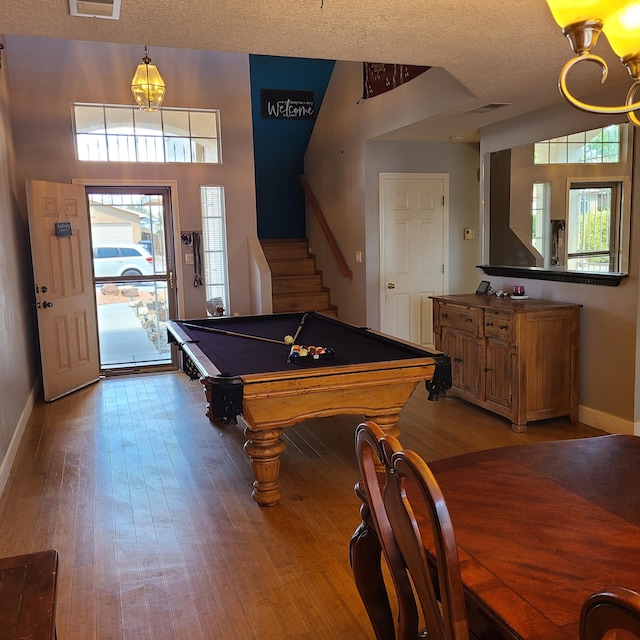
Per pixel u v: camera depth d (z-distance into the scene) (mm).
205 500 3281
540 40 2910
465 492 1649
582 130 4160
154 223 6320
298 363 3287
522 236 4844
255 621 2234
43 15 2447
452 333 4922
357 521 3008
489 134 5211
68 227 5500
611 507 1541
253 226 6500
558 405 4332
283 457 3918
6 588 1411
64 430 4496
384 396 3271
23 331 5012
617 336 4039
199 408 5027
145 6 2383
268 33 2738
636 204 3789
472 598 1180
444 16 2566
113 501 3275
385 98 5688
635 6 1573
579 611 1125
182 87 6105
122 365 6422
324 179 7590
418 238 6582
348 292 6984
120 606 2330
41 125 5695
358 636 2145
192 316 6379
